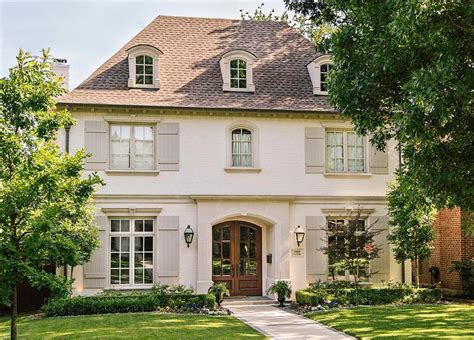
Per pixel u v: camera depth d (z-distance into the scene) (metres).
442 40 9.18
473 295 21.61
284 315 17.72
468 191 9.97
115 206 20.06
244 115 21.05
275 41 24.23
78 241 17.09
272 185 21.09
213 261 21.31
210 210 20.56
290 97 21.84
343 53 12.67
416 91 9.07
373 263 21.64
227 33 24.02
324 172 21.48
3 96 9.74
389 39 11.04
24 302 19.56
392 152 22.09
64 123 10.45
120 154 20.47
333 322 15.76
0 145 9.45
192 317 16.86
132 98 20.48
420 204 13.45
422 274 25.47
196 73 21.98
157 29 23.28
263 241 21.75
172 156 20.55
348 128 21.78
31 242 9.47
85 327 14.84
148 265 20.44
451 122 9.70
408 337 13.13
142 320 16.03
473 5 8.65
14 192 9.37
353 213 21.59
